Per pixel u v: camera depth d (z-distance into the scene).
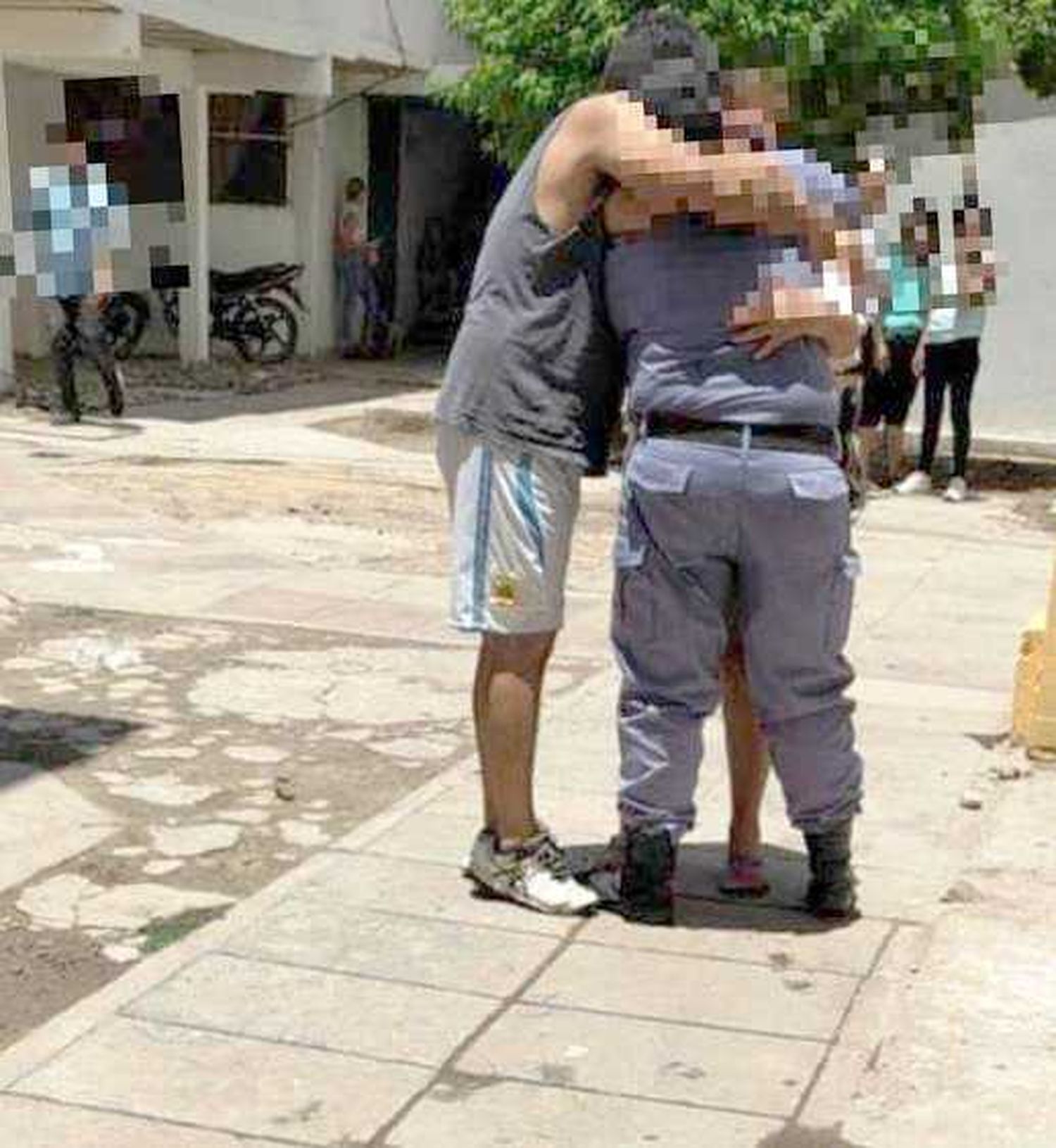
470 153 23.09
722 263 4.33
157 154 18.59
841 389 4.66
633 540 4.45
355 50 18.61
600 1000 4.16
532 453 4.49
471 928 4.55
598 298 4.50
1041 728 6.07
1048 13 11.88
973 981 4.09
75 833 5.33
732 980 4.28
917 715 6.70
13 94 17.59
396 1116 3.63
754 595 4.45
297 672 7.19
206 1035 3.96
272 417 15.66
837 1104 3.67
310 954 4.38
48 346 18.64
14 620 7.86
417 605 8.46
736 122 4.27
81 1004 4.11
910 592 9.20
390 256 21.86
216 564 9.17
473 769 5.98
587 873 4.87
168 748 6.18
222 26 15.98
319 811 5.59
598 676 7.20
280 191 20.48
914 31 10.36
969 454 14.48
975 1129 3.48
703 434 4.35
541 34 12.79
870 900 4.81
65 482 11.59
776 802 5.60
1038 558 10.40
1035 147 14.35
